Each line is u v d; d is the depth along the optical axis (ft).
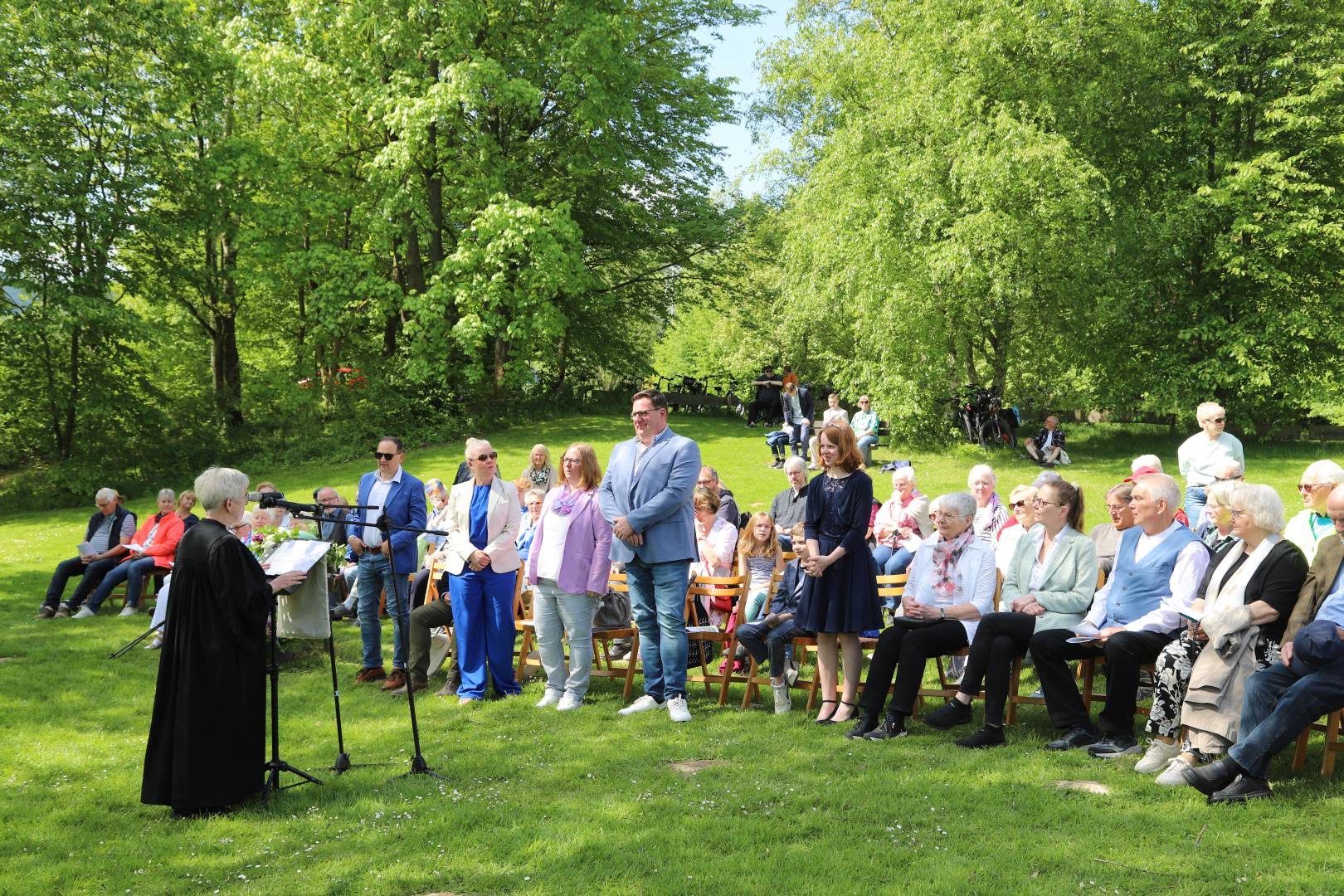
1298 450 69.10
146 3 70.13
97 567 35.99
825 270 73.56
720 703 23.80
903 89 69.26
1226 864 13.84
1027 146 61.93
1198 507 31.01
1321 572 17.15
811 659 27.27
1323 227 67.41
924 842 14.99
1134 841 14.82
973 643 20.61
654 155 90.07
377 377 78.54
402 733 21.88
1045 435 64.18
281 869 14.65
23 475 72.28
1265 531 17.95
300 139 74.79
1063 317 68.74
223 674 17.12
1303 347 71.87
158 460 74.84
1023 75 66.85
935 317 67.77
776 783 17.85
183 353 85.71
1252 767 16.34
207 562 17.04
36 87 67.26
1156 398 72.69
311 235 82.69
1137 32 67.41
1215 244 70.13
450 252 85.20
